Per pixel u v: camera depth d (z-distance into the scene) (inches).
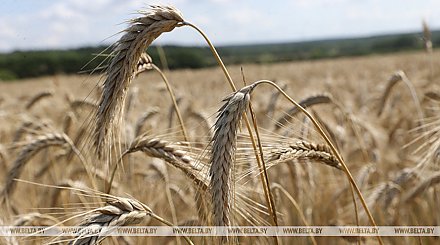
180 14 115.6
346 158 269.3
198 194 143.8
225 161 104.0
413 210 237.5
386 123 385.7
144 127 255.8
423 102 301.7
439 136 145.8
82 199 178.5
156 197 219.1
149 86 609.0
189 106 344.2
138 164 251.3
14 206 223.9
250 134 124.2
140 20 112.5
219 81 898.7
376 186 220.7
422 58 1391.5
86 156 175.2
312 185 216.4
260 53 3449.8
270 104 271.4
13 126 391.5
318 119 208.5
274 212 126.5
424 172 194.9
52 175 265.4
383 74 869.2
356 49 3838.6
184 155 133.7
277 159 127.3
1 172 273.6
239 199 128.0
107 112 111.3
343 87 719.7
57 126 358.6
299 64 1995.6
